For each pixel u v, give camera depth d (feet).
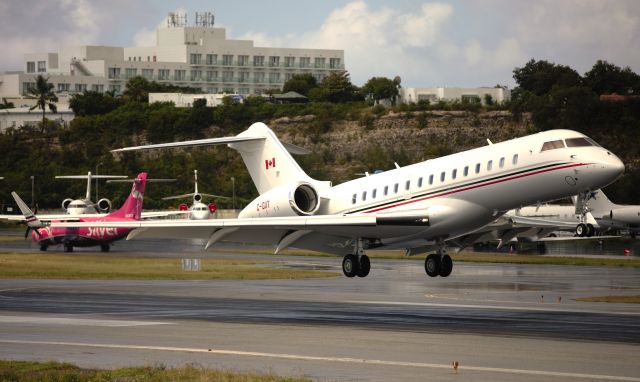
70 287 213.66
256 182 222.28
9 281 232.94
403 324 136.46
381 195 197.26
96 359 104.83
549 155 172.24
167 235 206.39
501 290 207.10
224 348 111.75
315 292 199.62
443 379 91.76
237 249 402.11
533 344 113.91
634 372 95.14
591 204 436.76
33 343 116.88
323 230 197.77
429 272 202.90
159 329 130.52
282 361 102.37
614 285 222.28
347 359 103.09
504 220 202.69
